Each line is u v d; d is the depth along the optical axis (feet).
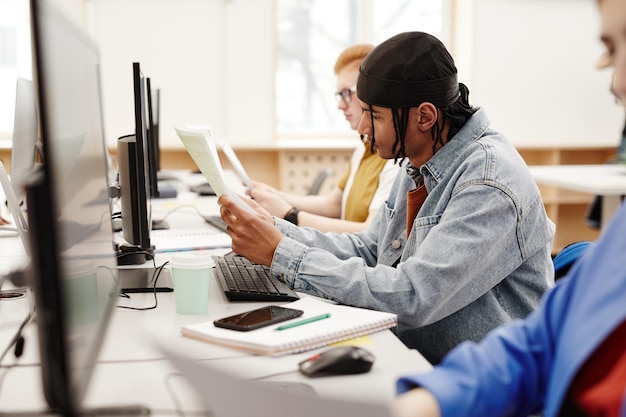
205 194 10.49
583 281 2.64
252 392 2.56
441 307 4.42
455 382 2.68
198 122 15.84
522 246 4.57
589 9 17.12
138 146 5.19
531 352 2.79
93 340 2.96
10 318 4.39
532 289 4.76
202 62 15.69
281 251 4.67
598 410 2.46
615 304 2.43
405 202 5.38
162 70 15.55
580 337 2.49
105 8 15.10
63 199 2.57
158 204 9.52
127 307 4.65
